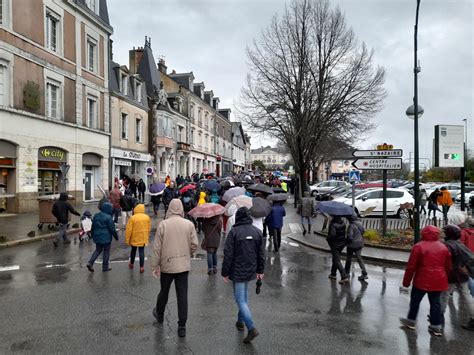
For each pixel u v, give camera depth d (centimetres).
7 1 1706
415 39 1114
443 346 484
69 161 2180
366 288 747
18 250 1050
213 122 5691
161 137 3566
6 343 468
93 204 2275
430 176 5997
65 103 2144
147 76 3734
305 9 2066
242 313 478
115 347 459
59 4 2077
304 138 2172
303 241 1259
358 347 475
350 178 1356
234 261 496
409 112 1177
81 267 867
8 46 1698
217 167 5903
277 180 2916
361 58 2073
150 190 1814
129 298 646
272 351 456
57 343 469
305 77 2105
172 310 589
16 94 1756
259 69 2222
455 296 706
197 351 452
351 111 2111
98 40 2497
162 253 506
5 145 1722
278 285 755
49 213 1336
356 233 794
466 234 621
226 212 887
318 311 607
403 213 1939
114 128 2758
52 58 2020
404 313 606
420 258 520
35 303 617
